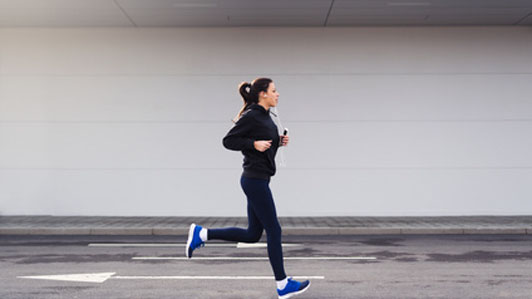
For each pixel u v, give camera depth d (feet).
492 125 48.03
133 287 20.59
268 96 18.25
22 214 47.91
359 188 47.93
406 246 31.78
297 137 47.98
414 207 47.91
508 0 41.19
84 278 22.24
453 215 47.80
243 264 25.77
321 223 41.75
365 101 48.11
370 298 18.89
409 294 19.44
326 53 48.24
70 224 41.16
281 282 17.84
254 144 17.39
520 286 20.71
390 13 44.27
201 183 48.01
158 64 48.39
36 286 20.65
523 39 48.21
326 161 47.98
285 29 48.24
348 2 41.52
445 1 41.45
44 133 48.08
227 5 42.29
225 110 48.24
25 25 47.62
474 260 26.68
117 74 48.32
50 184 47.91
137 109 48.21
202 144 48.08
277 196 47.78
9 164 47.96
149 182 48.06
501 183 47.91
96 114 48.24
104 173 48.06
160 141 48.14
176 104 48.24
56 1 41.42
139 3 41.91
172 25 47.67
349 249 30.58
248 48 48.26
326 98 48.08
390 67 48.21
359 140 48.03
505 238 35.53
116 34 48.39
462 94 48.08
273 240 17.81
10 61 48.24
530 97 48.06
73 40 48.34
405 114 48.08
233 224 41.39
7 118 48.11
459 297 19.02
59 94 48.19
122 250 30.37
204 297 19.07
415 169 47.98
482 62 48.11
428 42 48.19
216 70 48.29
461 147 48.03
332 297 18.99
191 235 18.43
